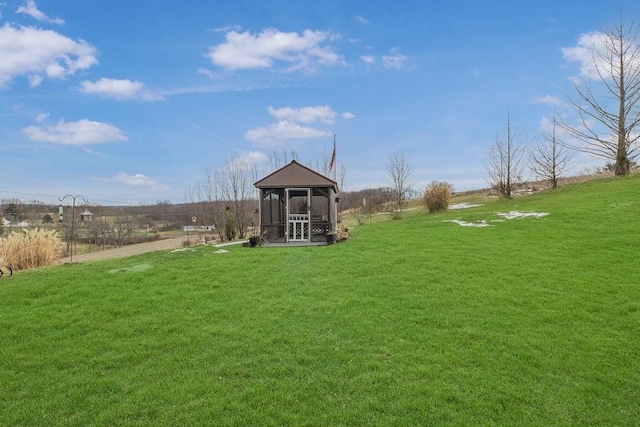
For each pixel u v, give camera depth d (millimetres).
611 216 15562
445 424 4316
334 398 4777
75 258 22219
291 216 16062
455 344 6121
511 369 5406
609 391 4945
